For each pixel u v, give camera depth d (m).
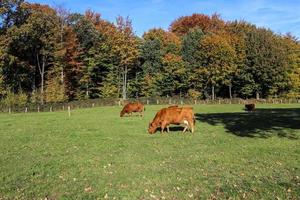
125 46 80.19
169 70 84.38
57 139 23.09
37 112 55.78
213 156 17.28
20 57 75.62
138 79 86.62
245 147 19.61
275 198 11.23
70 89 79.50
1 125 32.28
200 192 12.02
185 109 25.55
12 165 15.98
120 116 39.47
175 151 18.61
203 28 106.56
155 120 25.36
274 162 15.84
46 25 73.81
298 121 32.41
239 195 11.60
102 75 83.81
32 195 12.00
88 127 29.23
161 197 11.64
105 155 17.75
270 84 83.62
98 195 11.88
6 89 70.81
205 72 81.44
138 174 14.14
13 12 71.62
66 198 11.66
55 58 74.62
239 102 78.62
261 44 82.69
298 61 84.38
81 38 82.44
